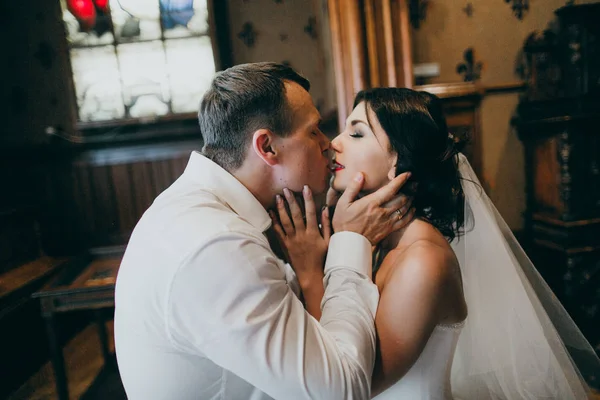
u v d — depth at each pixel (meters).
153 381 0.98
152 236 0.96
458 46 2.99
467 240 1.36
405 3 2.45
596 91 2.59
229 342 0.84
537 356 1.33
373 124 1.16
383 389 1.02
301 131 1.10
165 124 3.46
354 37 2.41
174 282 0.87
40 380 2.68
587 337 2.50
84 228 3.45
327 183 1.19
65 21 3.33
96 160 3.42
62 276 2.38
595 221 2.57
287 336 0.84
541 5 3.00
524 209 3.07
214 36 3.34
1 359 2.45
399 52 2.48
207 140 1.14
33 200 3.38
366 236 1.11
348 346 0.90
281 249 1.23
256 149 1.06
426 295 1.00
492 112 3.02
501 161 3.04
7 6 3.29
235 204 1.08
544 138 2.76
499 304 1.35
